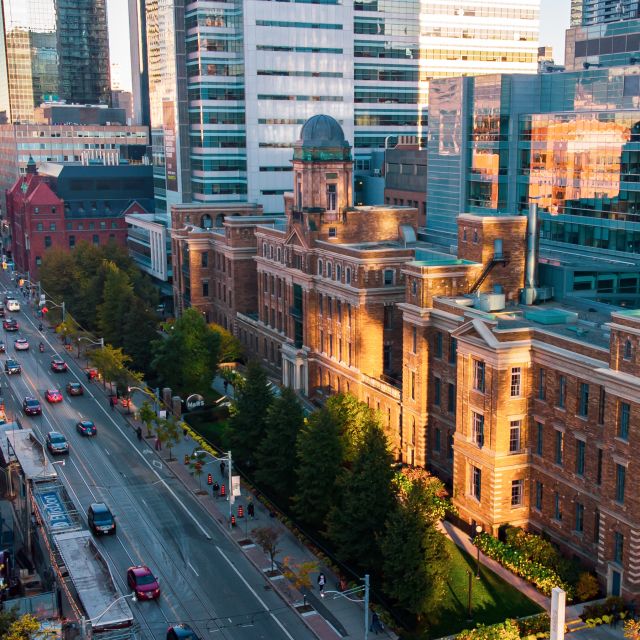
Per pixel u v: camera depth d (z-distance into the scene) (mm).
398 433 92188
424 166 157375
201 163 179125
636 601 60688
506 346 70000
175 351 115875
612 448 61938
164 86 188000
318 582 66500
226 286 144125
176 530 78000
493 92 125500
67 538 66625
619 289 87875
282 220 140625
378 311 99438
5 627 51875
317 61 181500
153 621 62531
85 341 137375
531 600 63312
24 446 87938
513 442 72375
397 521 60812
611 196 106688
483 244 85562
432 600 59688
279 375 124812
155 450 98375
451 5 193500
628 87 109562
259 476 83250
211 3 172500
